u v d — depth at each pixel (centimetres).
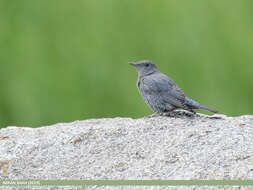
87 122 1422
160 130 1233
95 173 1069
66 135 1263
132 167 1073
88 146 1191
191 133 1190
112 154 1141
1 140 1287
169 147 1135
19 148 1221
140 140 1187
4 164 1146
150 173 1038
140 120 1327
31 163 1143
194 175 1005
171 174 1023
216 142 1134
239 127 1220
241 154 1065
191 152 1100
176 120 1303
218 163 1038
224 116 1487
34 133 1321
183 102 1442
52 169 1108
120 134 1230
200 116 1386
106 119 1459
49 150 1195
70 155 1162
